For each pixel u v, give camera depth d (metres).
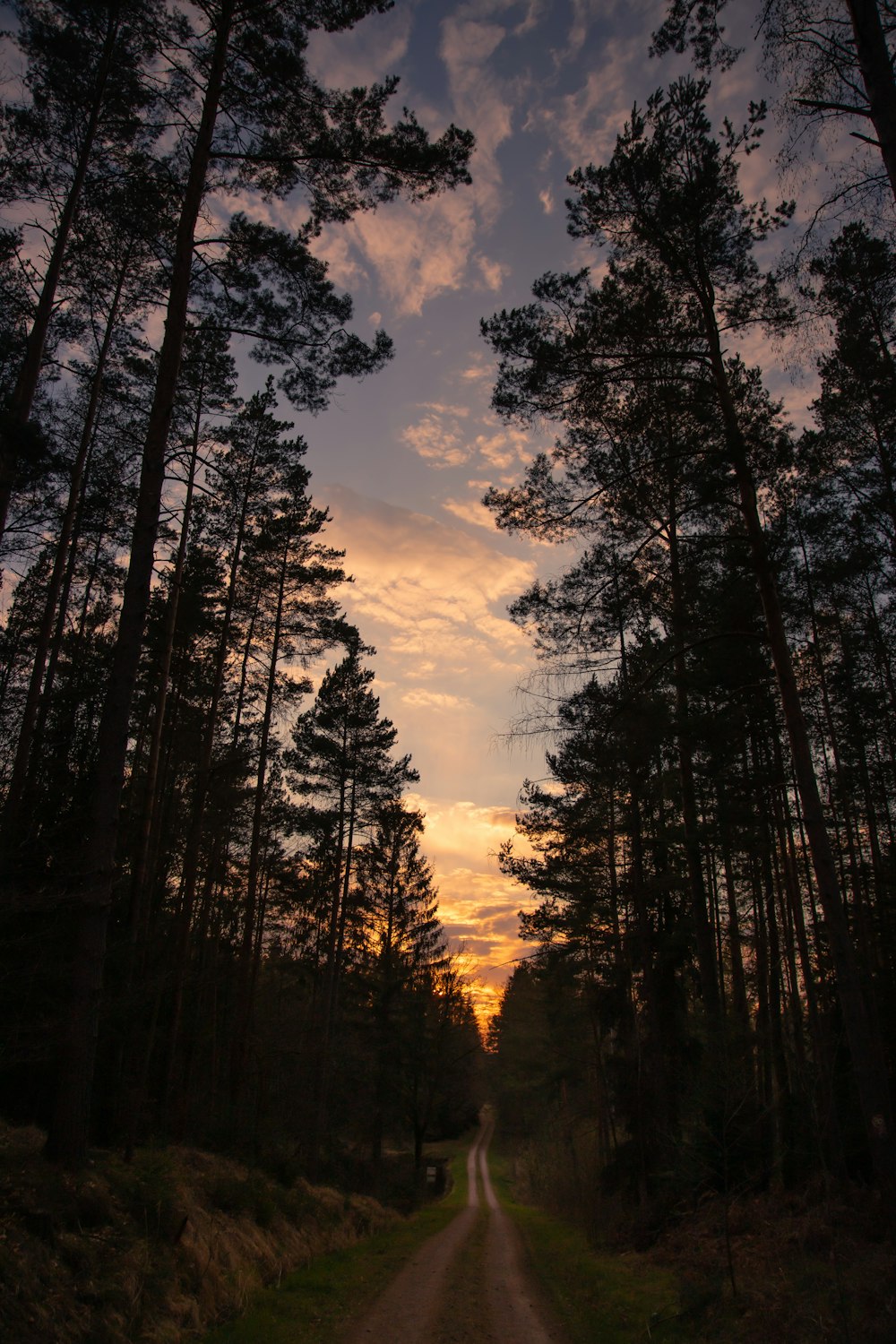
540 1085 37.53
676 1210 14.23
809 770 9.30
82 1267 6.69
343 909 26.69
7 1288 5.73
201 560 17.91
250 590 20.06
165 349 10.34
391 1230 19.28
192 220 10.69
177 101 10.98
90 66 10.79
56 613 16.25
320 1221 15.04
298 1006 31.08
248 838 24.31
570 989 26.23
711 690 14.58
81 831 11.35
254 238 11.28
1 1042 8.66
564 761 18.59
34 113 11.13
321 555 20.59
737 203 10.55
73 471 14.31
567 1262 13.61
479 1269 13.28
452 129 11.21
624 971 19.73
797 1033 14.64
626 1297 9.66
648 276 11.25
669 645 14.71
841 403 14.74
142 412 14.73
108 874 8.88
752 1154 13.77
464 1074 44.19
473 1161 59.59
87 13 10.37
